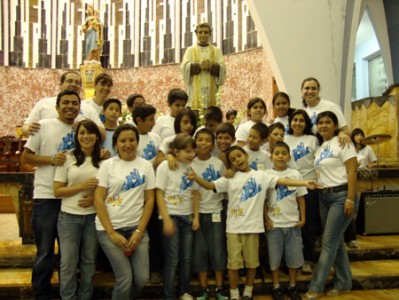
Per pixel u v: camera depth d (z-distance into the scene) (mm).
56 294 3520
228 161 3535
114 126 3736
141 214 3111
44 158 3100
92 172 3094
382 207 4672
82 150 3129
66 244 3027
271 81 9125
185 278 3352
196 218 3332
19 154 5781
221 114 3807
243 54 10133
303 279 3666
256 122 3943
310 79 3900
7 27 11148
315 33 5871
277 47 5859
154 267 3557
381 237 4598
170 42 11266
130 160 3162
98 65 10367
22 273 3809
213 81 5562
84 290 3107
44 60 11500
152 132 3801
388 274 3781
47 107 3396
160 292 3553
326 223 3506
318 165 3586
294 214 3508
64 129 3197
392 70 9250
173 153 3412
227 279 3646
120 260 2979
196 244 3432
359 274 3773
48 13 11602
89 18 10883
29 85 11320
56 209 3156
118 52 11719
